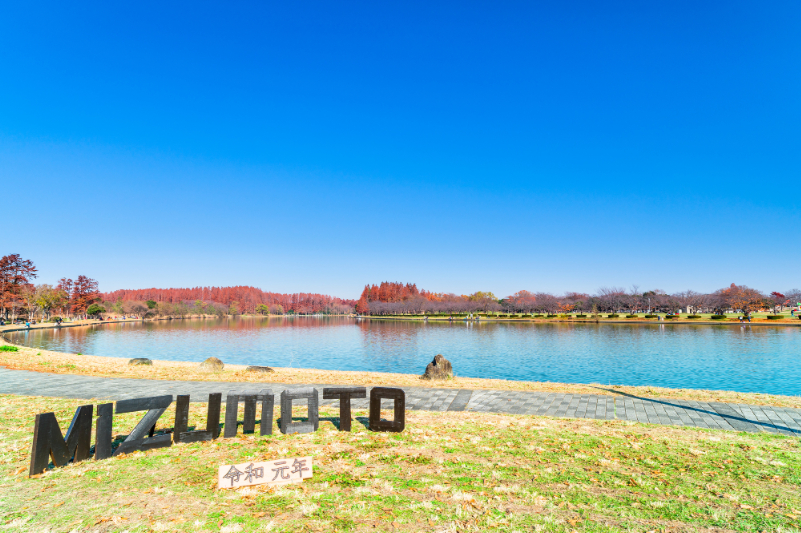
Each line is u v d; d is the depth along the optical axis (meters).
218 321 142.50
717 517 5.64
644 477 7.07
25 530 5.05
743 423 10.94
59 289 120.31
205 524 5.30
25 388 14.87
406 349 44.25
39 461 6.84
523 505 5.97
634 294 126.31
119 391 14.60
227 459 7.73
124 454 7.85
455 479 6.91
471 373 27.12
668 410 12.33
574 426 10.35
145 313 139.88
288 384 16.80
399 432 9.59
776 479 7.01
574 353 37.97
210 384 16.44
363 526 5.31
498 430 9.92
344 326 102.75
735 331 62.59
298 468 6.88
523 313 137.25
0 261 94.75
